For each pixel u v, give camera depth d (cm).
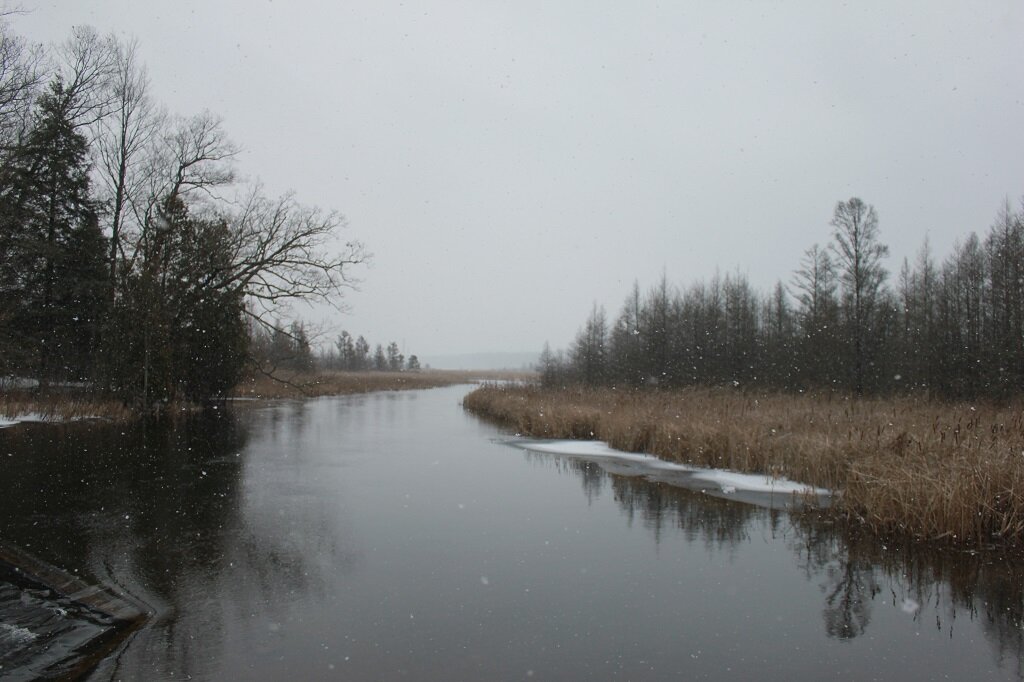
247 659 485
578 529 877
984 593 648
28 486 1107
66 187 2488
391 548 783
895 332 3459
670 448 1486
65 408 2066
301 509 977
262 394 4116
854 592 648
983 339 2912
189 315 2577
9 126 1972
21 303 2328
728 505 1025
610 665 486
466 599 619
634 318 4800
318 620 564
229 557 738
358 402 3944
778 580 682
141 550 755
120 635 526
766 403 1981
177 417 2444
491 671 472
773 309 4766
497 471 1336
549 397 2672
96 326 2464
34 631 507
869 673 480
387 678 459
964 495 827
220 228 2598
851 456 1120
